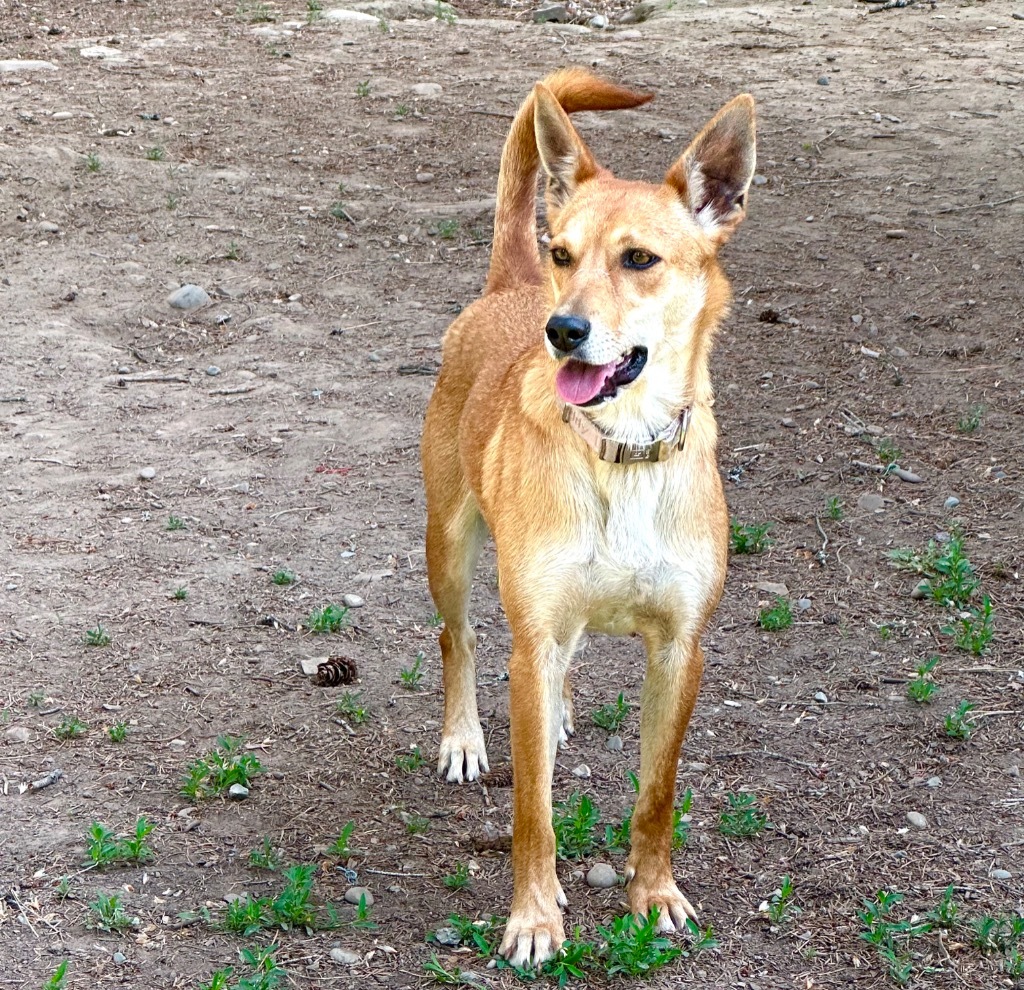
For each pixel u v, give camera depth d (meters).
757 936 2.74
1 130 5.91
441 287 4.84
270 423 3.92
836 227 5.22
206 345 4.44
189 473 3.71
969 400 3.93
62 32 7.84
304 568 3.44
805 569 3.43
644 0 9.01
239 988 2.62
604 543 2.73
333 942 2.71
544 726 2.73
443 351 3.10
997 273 4.74
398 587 3.41
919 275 4.77
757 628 3.29
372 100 6.61
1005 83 6.84
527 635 2.74
